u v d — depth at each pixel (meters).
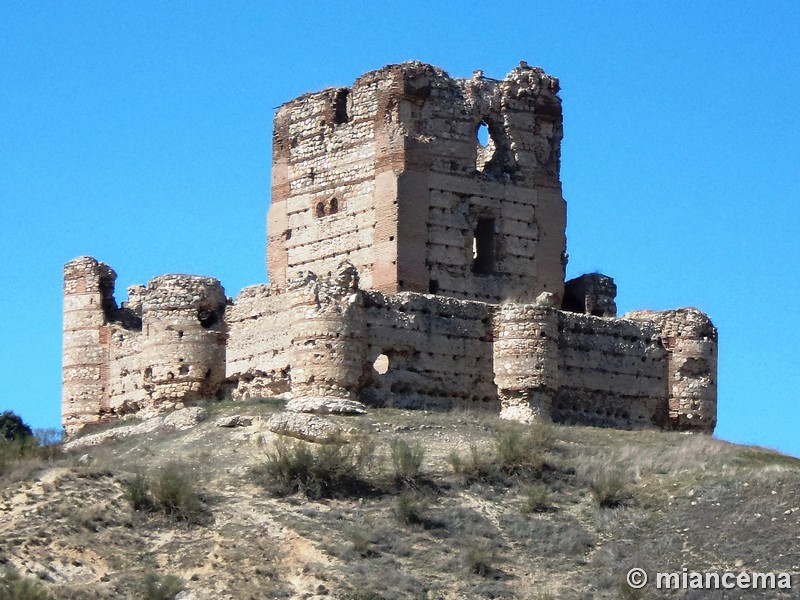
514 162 120.88
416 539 97.75
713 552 95.75
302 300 110.94
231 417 109.44
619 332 117.88
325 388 110.12
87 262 124.62
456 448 106.19
